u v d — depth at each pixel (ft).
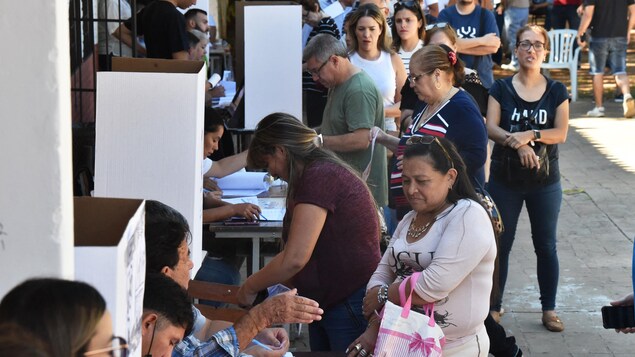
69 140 6.91
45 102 6.68
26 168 6.75
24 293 5.58
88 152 18.19
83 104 21.35
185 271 12.55
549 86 23.88
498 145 24.07
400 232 15.30
